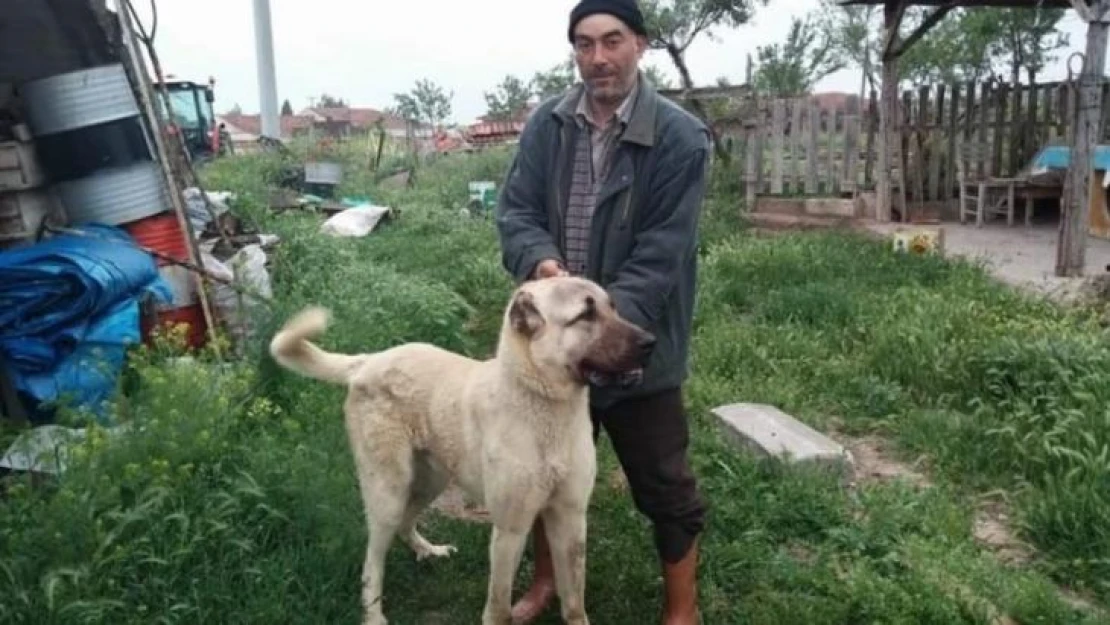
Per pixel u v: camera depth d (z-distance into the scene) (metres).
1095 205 12.47
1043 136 14.40
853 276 9.13
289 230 9.56
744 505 4.53
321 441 4.60
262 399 4.88
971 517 4.56
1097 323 6.96
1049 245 11.70
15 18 5.68
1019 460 4.98
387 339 6.50
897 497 4.66
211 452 4.14
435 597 3.92
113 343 5.11
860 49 21.89
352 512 4.05
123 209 6.07
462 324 7.95
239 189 12.54
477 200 15.83
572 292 3.02
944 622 3.57
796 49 22.33
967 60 20.78
